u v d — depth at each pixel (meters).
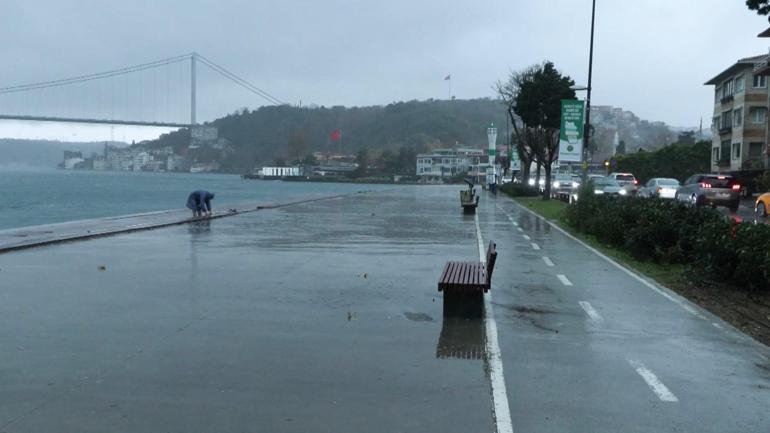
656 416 5.64
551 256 15.56
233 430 5.18
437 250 16.19
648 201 18.12
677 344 7.93
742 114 60.47
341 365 6.84
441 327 8.48
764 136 59.88
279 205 34.56
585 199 23.11
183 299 9.95
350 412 5.58
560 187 50.72
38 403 5.67
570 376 6.64
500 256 15.42
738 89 61.94
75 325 8.28
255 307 9.46
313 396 5.93
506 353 7.39
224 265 13.36
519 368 6.86
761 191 45.81
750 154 60.19
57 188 100.81
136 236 18.73
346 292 10.66
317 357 7.09
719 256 11.62
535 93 48.09
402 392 6.08
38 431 5.11
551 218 27.97
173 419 5.37
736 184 33.75
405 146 187.50
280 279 11.79
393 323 8.64
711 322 9.08
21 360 6.82
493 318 9.05
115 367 6.64
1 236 17.50
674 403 5.96
